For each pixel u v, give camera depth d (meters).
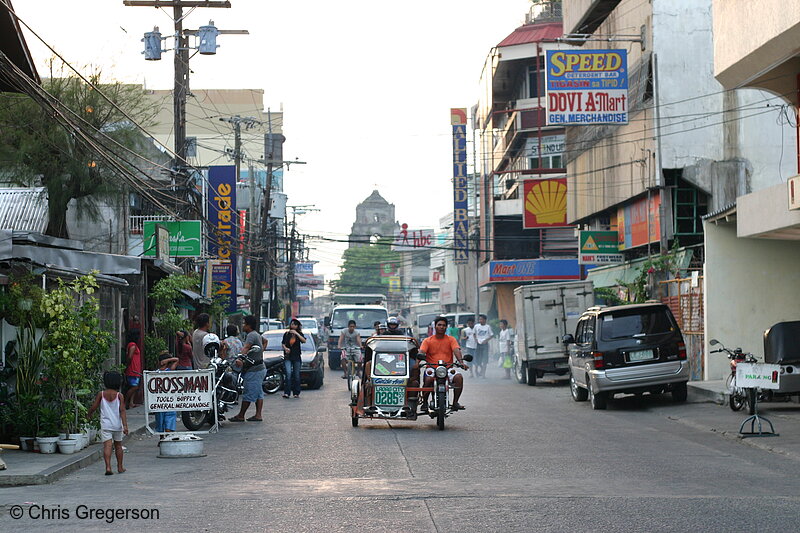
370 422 17.70
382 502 8.96
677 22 31.89
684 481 10.38
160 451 13.19
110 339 14.84
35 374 13.80
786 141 31.55
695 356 25.70
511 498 9.16
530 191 53.84
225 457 12.95
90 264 17.94
